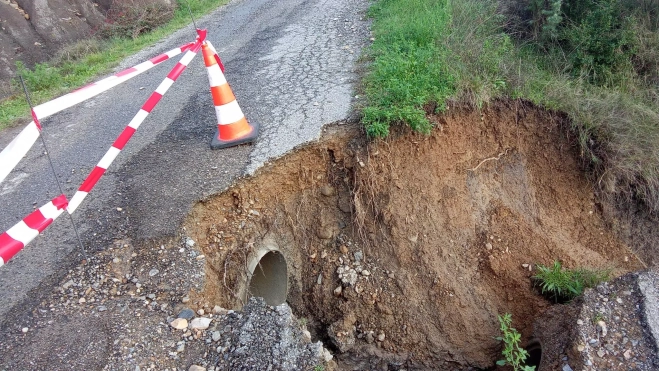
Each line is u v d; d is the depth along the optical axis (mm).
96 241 3863
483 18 6395
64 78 7945
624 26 5887
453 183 4832
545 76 5633
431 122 4680
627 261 5039
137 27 10836
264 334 3096
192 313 3309
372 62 5945
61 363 3004
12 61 11430
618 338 3283
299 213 4617
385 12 7469
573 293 4195
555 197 5219
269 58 6848
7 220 4301
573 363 3244
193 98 6074
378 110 4488
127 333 3170
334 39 7125
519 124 5090
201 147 4816
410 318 4324
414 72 5090
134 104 6277
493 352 4285
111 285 3531
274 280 4668
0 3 11859
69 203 3488
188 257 3732
